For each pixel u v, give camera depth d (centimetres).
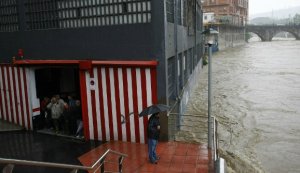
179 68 1642
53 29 1301
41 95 1440
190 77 2380
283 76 3856
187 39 2038
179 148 1148
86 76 1228
